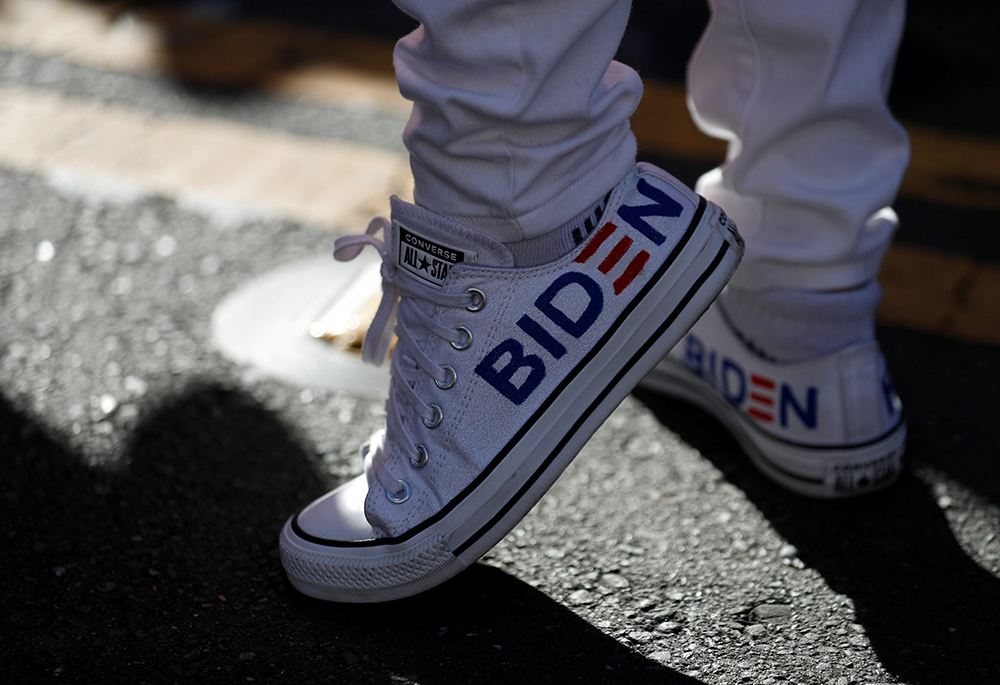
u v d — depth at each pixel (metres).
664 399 1.79
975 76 3.32
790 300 1.44
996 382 1.85
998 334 2.01
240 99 3.00
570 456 1.21
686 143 2.82
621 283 1.18
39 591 1.29
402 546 1.21
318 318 1.98
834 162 1.37
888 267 2.27
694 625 1.27
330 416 1.71
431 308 1.21
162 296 2.06
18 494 1.48
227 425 1.67
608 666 1.19
